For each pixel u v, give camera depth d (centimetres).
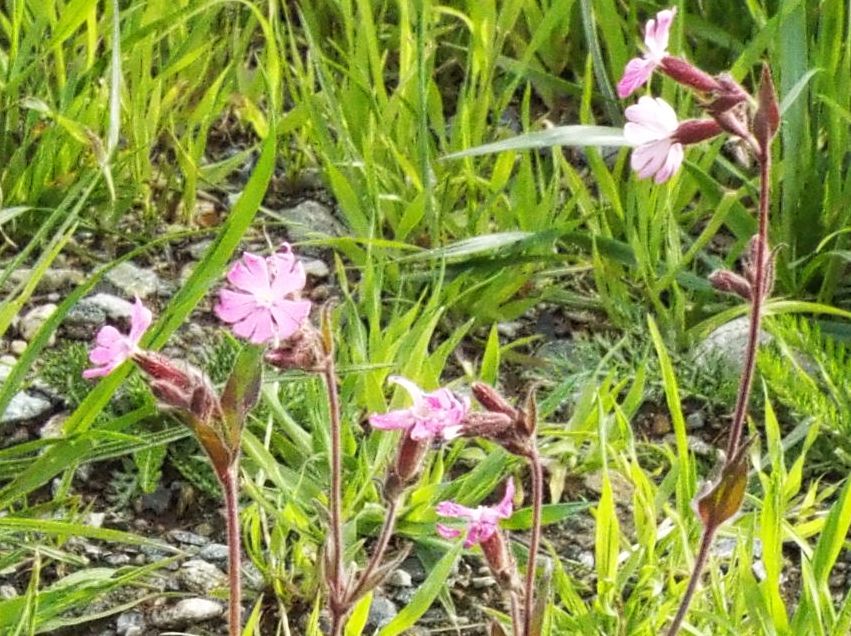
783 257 88
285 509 75
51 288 88
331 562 63
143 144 92
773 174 90
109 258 90
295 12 108
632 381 84
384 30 105
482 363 84
